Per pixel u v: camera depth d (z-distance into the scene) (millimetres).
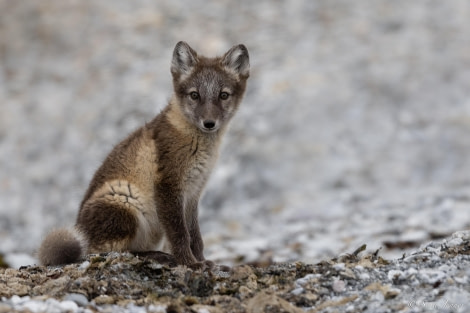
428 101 19797
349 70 21328
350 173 16750
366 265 6547
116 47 23391
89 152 17812
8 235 14547
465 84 20469
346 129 18531
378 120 18922
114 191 7855
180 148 7938
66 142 18500
